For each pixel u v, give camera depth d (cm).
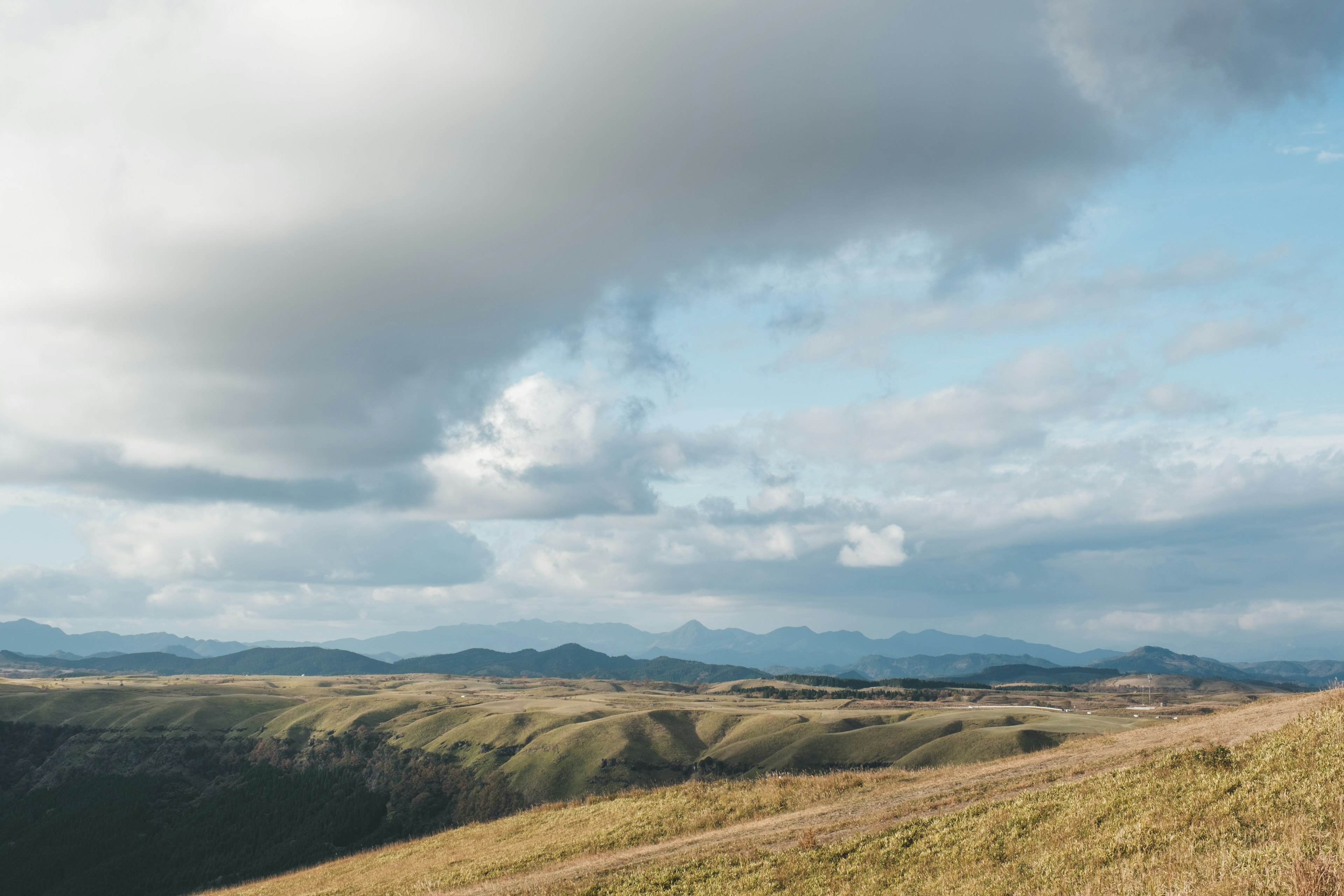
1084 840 2198
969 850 2417
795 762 18062
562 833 4625
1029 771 3475
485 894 3419
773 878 2678
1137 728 4422
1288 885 1513
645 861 3394
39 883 16925
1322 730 2384
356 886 4475
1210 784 2289
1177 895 1647
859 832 2991
